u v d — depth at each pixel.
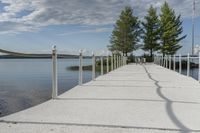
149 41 55.81
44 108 5.55
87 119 4.66
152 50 56.09
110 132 3.96
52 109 5.45
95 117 4.80
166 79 12.09
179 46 54.53
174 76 13.85
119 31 55.34
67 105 5.87
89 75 19.97
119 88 8.83
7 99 9.20
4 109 7.38
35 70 25.66
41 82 15.20
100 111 5.27
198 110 5.40
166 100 6.49
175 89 8.56
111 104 5.98
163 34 53.72
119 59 26.20
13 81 15.77
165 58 26.36
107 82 10.83
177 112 5.21
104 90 8.31
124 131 4.01
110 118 4.74
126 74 15.40
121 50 55.47
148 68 22.97
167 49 53.84
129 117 4.81
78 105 5.87
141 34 56.69
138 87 9.09
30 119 4.64
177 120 4.62
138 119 4.68
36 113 5.09
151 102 6.23
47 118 4.72
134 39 55.75
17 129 4.07
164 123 4.43
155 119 4.68
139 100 6.48
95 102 6.23
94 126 4.26
